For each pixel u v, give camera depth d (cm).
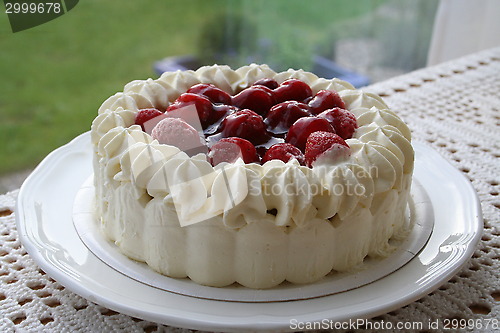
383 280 51
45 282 53
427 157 66
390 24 126
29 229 55
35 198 59
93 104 120
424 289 49
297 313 47
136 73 127
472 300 52
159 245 51
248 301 49
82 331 49
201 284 51
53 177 62
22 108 117
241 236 49
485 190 65
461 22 114
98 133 57
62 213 58
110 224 55
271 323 46
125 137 54
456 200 60
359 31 130
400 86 85
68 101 120
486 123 77
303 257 50
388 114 60
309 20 133
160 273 52
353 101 63
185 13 132
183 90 64
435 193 62
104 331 49
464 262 52
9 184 109
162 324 48
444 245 55
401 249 54
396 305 48
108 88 123
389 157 54
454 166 65
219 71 66
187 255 51
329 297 50
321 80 66
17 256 55
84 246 54
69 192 61
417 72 89
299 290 50
